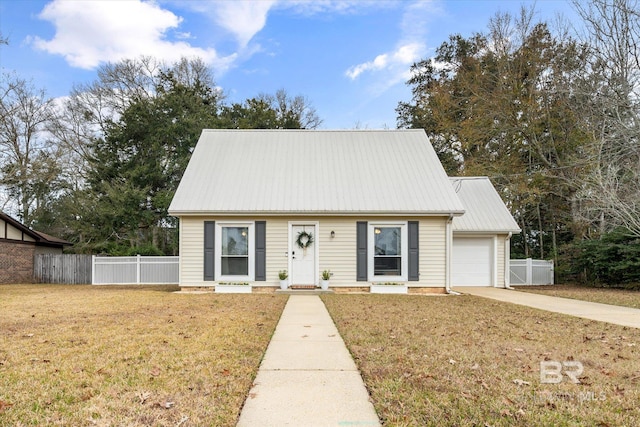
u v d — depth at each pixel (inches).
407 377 169.9
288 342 233.9
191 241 537.0
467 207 677.3
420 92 1219.9
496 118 940.6
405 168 606.5
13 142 1011.3
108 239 991.6
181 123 1010.7
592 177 632.4
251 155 634.8
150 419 128.6
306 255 538.9
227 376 170.1
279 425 126.2
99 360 190.9
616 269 607.5
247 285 529.7
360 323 291.4
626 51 684.1
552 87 834.8
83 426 124.0
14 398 144.8
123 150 1024.2
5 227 704.4
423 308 374.6
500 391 155.0
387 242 541.0
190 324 281.6
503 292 555.8
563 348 221.6
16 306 370.9
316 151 647.8
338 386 160.6
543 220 914.1
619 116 655.8
